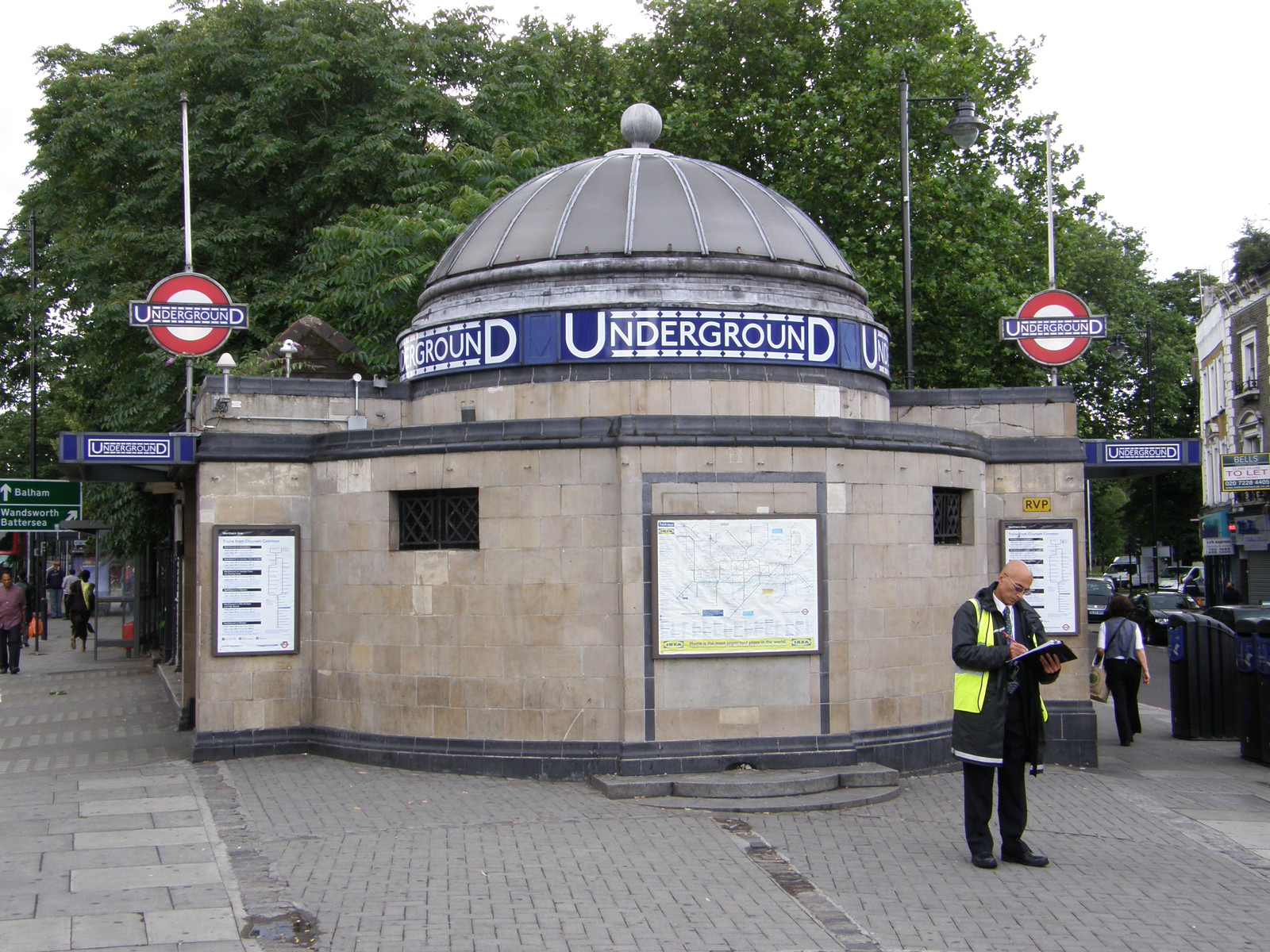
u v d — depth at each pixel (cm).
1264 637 1350
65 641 3378
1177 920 743
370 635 1219
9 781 1155
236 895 757
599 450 1122
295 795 1062
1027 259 3294
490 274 1361
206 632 1253
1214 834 991
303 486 1288
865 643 1165
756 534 1120
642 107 1562
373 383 1402
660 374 1256
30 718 1709
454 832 923
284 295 2561
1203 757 1431
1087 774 1287
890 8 3247
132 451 1256
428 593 1176
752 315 1274
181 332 1489
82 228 2838
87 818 973
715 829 941
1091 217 3719
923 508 1227
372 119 2652
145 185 2611
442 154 2572
